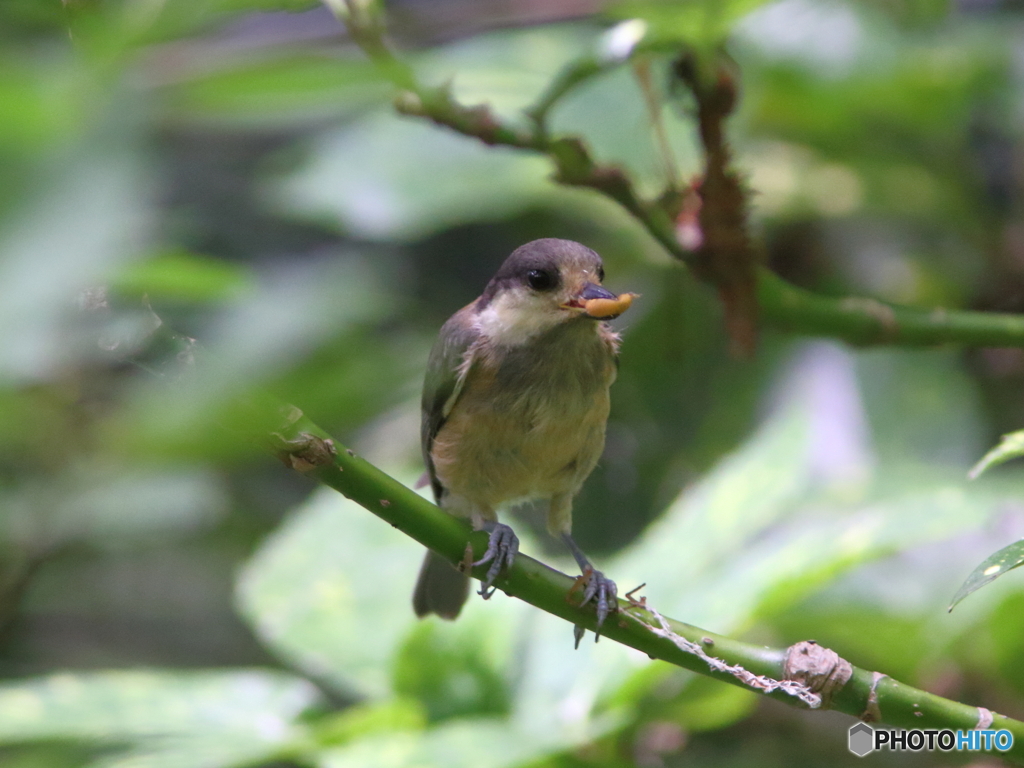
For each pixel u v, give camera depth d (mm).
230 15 3406
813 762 9828
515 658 7223
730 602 6566
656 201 6980
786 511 9180
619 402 11109
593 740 6445
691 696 7219
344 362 6172
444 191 9367
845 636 9070
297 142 11016
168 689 7180
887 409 10008
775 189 10609
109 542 10336
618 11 6082
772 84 10523
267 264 10852
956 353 10359
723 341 10898
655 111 6934
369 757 6000
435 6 7082
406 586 7582
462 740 6203
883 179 10867
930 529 6629
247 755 6438
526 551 8570
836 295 10711
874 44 10039
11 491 7230
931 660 8805
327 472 4676
